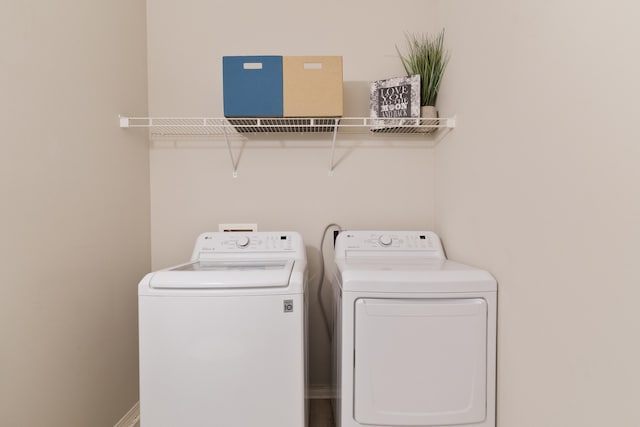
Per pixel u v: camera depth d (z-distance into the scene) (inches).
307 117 65.4
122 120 65.7
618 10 29.1
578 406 34.3
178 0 77.7
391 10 78.4
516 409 44.6
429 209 78.8
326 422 69.2
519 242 43.9
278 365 47.2
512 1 45.0
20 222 42.8
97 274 58.5
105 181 61.1
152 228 78.4
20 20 42.9
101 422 59.2
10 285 41.3
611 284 30.3
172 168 78.4
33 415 44.5
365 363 48.5
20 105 42.9
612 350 30.3
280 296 47.2
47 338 47.1
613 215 30.0
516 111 44.4
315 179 78.8
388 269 52.3
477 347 48.8
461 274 49.6
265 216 78.8
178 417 46.7
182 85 78.1
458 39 63.4
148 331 46.6
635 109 27.6
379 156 78.8
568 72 35.0
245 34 78.0
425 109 69.9
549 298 38.4
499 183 48.8
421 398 48.5
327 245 78.9
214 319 46.7
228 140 78.4
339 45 78.2
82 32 55.0
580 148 33.6
